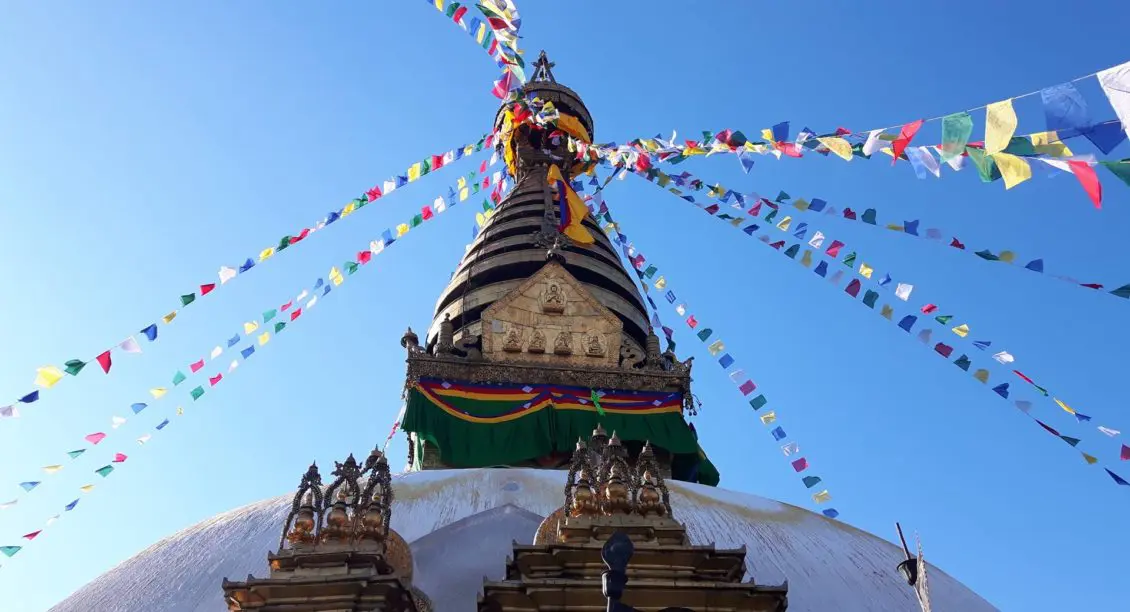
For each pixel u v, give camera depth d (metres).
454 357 20.09
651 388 20.45
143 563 13.10
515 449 18.50
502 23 18.78
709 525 13.34
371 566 10.52
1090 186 6.88
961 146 7.35
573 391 19.95
